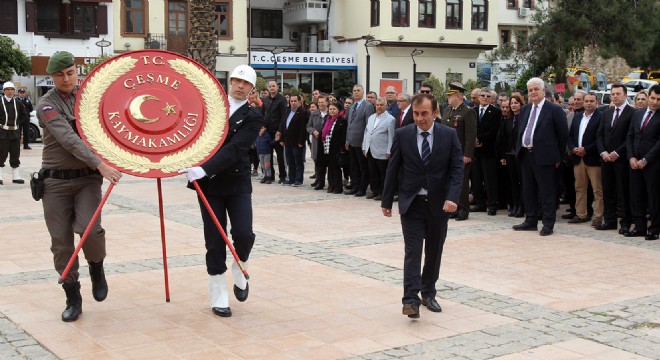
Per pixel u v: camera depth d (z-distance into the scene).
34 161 20.98
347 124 14.30
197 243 9.17
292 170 16.00
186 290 6.91
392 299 6.67
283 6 43.19
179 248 8.85
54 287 7.01
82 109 5.61
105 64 5.77
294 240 9.49
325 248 8.96
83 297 6.64
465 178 11.20
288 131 15.58
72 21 35.94
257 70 38.97
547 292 7.00
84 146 5.49
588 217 11.54
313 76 40.38
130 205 12.53
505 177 12.39
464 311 6.32
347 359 5.09
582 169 10.98
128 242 9.22
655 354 5.24
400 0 39.88
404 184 6.07
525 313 6.27
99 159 5.50
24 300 6.54
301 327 5.83
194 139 5.76
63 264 5.90
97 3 36.09
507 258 8.52
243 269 5.78
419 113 5.96
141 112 5.68
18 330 5.70
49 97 5.69
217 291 6.12
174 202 12.97
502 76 42.38
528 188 10.38
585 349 5.34
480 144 11.80
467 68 42.09
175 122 5.75
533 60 35.28
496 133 11.73
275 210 12.27
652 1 33.72
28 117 24.61
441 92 33.41
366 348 5.33
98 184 5.92
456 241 9.56
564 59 34.22
